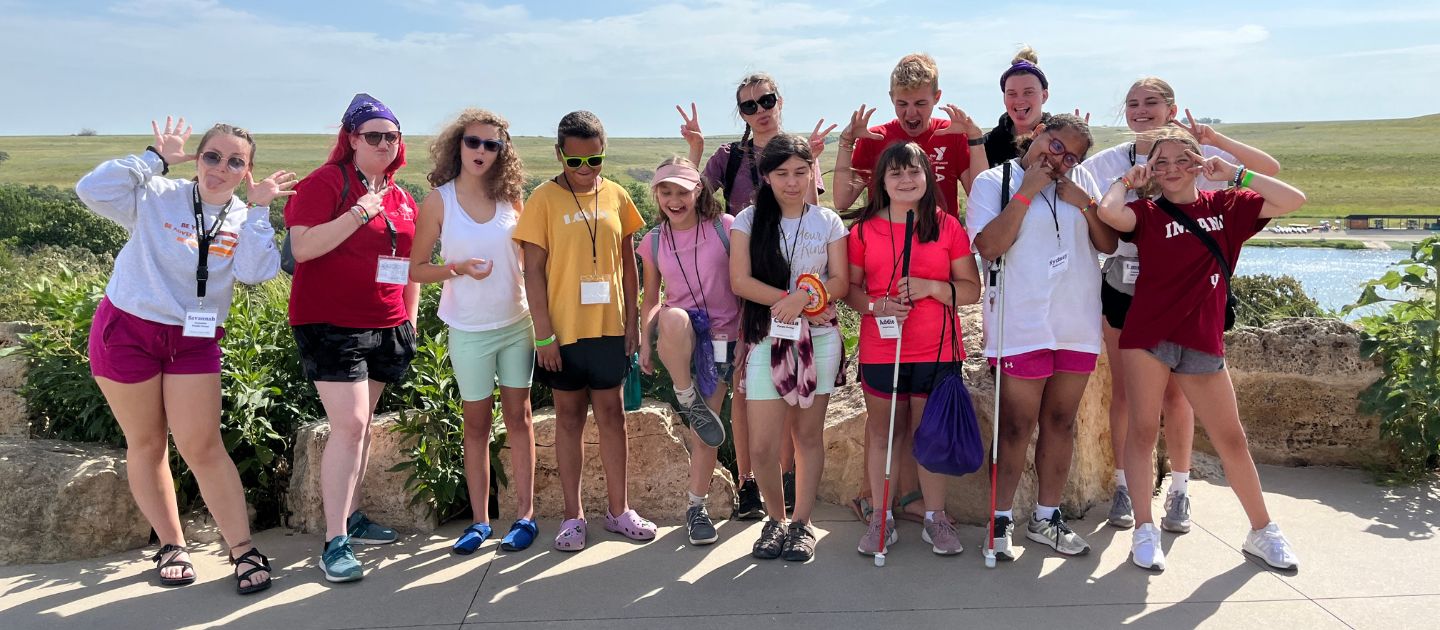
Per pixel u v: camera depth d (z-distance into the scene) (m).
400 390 5.07
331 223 3.85
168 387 3.80
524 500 4.42
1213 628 3.37
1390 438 5.27
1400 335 5.19
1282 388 5.46
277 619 3.56
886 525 4.16
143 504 3.97
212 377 3.87
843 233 4.14
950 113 4.67
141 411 3.81
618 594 3.76
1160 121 4.55
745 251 4.07
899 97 4.74
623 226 4.35
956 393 3.91
